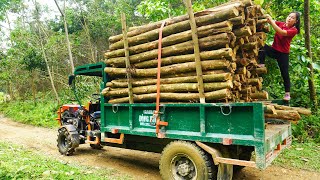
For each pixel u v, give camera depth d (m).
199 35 4.45
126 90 5.43
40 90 25.33
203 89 4.37
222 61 4.21
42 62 18.89
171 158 4.62
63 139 7.36
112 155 7.14
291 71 7.48
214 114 4.22
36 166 5.11
